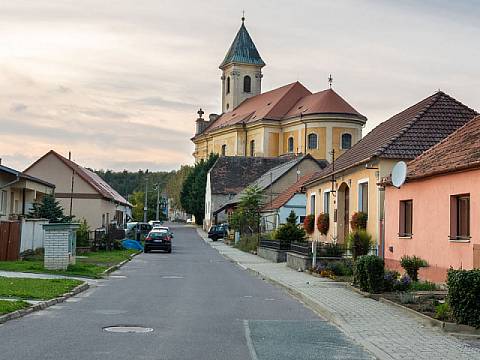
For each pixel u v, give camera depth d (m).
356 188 28.81
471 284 11.86
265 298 18.23
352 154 32.53
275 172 66.19
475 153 17.42
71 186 57.00
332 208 33.09
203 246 56.56
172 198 135.12
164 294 18.53
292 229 36.44
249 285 22.39
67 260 24.94
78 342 10.34
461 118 27.31
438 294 16.44
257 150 88.50
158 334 11.42
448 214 18.41
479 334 11.64
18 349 9.60
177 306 15.70
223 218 78.94
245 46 103.25
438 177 19.16
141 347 10.08
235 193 79.50
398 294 17.03
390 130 29.50
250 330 12.20
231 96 102.69
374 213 25.88
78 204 57.22
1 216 33.91
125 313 14.18
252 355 9.66
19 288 17.03
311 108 81.75
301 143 82.12
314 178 37.66
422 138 26.11
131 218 101.19
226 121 99.44
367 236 25.70
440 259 18.91
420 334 11.67
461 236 17.97
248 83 102.94
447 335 11.56
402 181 20.30
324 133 80.12
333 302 16.22
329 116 79.75
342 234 31.92
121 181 169.25
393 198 23.02
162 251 47.25
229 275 26.91
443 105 27.92
